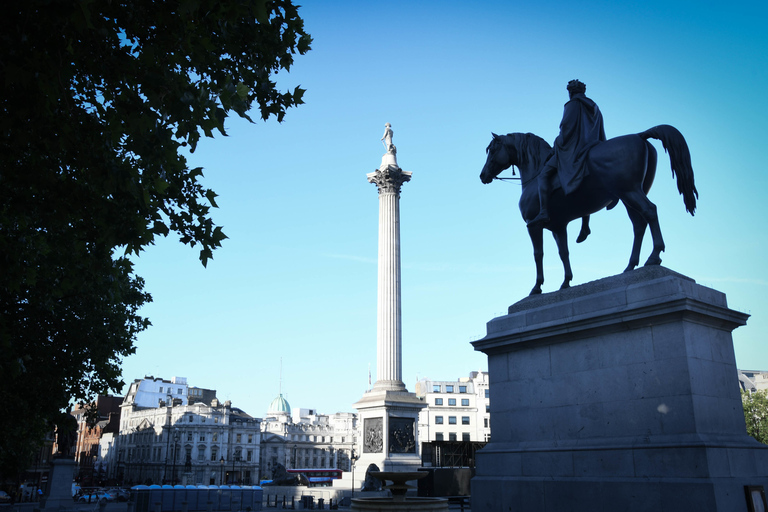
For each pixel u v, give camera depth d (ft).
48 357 70.95
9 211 36.29
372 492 151.12
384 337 169.27
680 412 35.68
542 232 49.32
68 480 160.25
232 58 38.19
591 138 45.52
